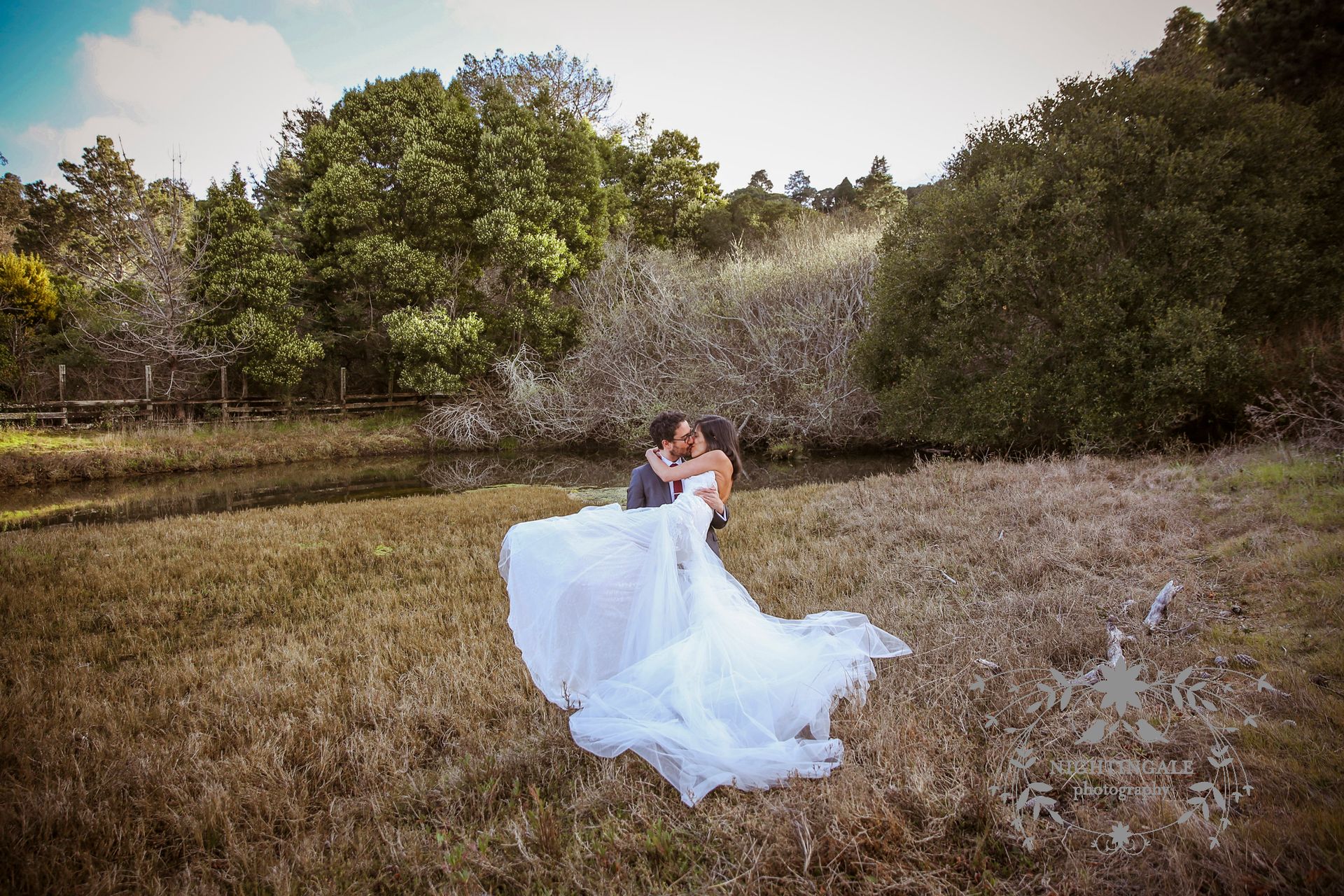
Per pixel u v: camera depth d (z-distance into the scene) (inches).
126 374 815.7
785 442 733.9
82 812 118.7
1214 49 616.7
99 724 155.9
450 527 369.7
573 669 151.1
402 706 156.0
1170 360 412.2
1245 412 414.9
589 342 879.7
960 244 494.6
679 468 168.2
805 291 784.3
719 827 108.7
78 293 882.8
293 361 828.6
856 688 146.0
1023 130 507.5
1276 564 196.9
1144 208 439.2
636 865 104.1
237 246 812.0
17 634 217.6
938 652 164.6
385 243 857.5
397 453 828.6
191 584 273.4
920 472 433.1
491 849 107.8
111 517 485.7
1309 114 452.8
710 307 817.5
